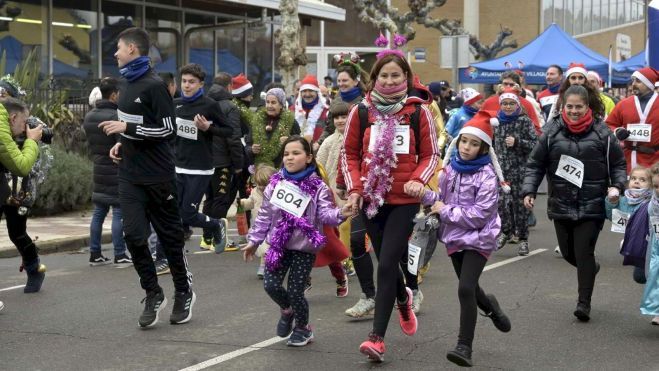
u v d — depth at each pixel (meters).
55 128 19.47
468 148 7.23
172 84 11.87
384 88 7.31
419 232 7.46
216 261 12.59
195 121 11.29
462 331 7.09
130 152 8.41
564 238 9.09
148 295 8.63
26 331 8.52
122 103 8.31
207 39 27.48
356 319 8.95
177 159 11.55
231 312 9.30
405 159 7.27
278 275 7.81
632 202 9.17
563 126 8.87
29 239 10.28
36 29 22.45
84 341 8.15
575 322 8.81
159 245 11.44
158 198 8.49
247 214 14.44
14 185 9.93
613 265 11.97
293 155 7.73
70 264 12.49
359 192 7.34
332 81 27.19
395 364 7.36
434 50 47.44
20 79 19.36
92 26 23.88
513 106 12.79
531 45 27.44
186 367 7.32
